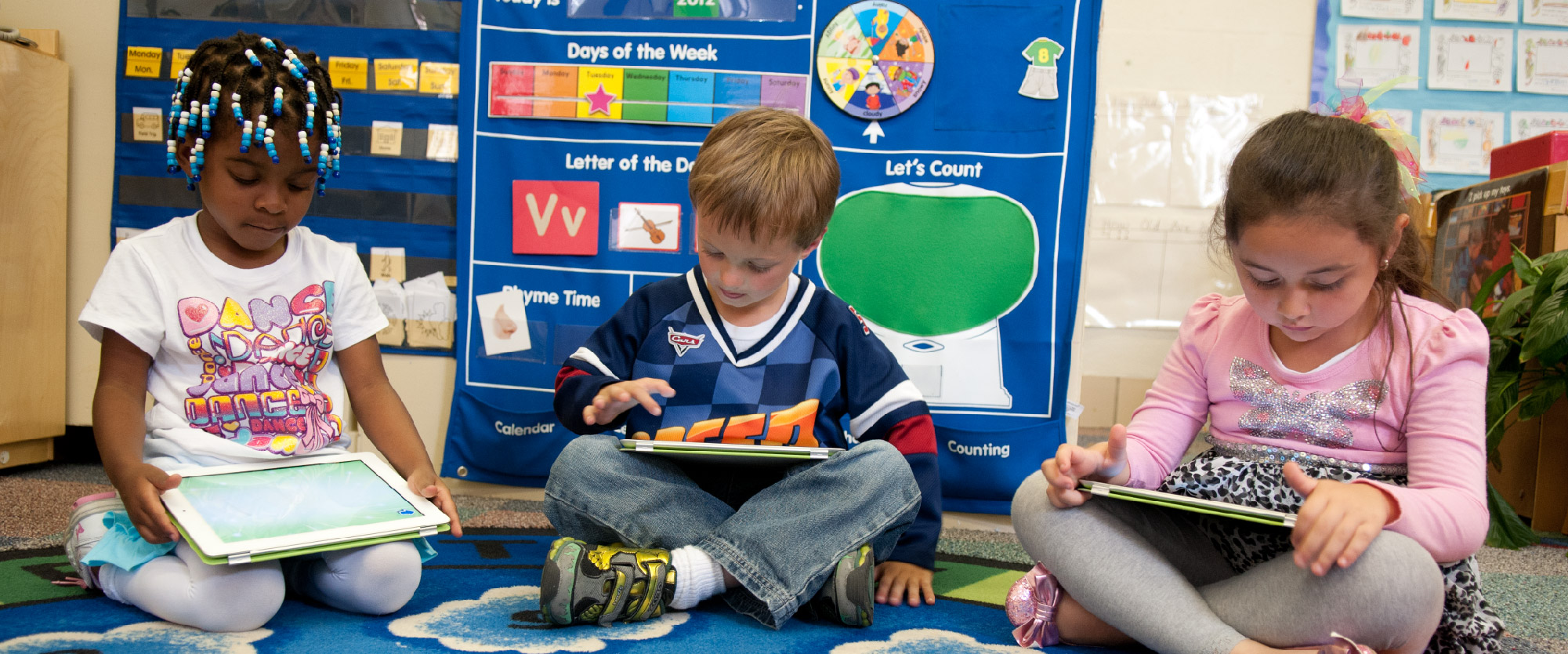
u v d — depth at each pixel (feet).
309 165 3.29
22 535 4.04
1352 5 6.91
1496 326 5.32
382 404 3.71
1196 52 6.95
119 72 5.38
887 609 3.47
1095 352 7.02
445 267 5.28
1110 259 6.98
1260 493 3.04
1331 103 6.78
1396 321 3.02
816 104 5.03
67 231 5.57
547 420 5.17
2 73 5.07
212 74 3.20
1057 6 4.93
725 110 5.05
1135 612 2.77
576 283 5.16
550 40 5.11
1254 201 2.74
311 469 3.32
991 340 5.01
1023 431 4.99
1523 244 5.67
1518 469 5.83
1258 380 3.20
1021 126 4.97
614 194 5.13
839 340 3.90
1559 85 6.97
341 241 5.28
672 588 3.14
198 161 3.19
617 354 3.86
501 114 5.13
